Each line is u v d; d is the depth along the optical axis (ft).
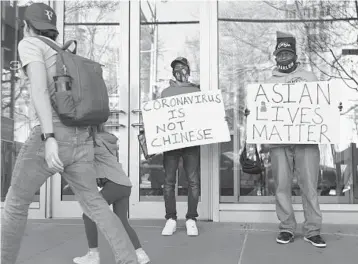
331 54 17.80
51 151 7.58
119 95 18.01
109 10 18.38
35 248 13.01
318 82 13.47
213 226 16.12
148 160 17.74
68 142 8.01
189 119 14.92
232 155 17.57
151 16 18.15
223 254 12.21
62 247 13.12
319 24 17.88
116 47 18.26
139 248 10.73
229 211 17.06
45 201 17.60
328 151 17.46
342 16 17.80
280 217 13.60
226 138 14.79
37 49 7.93
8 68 18.25
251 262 11.37
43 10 8.71
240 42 17.88
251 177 17.44
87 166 8.28
